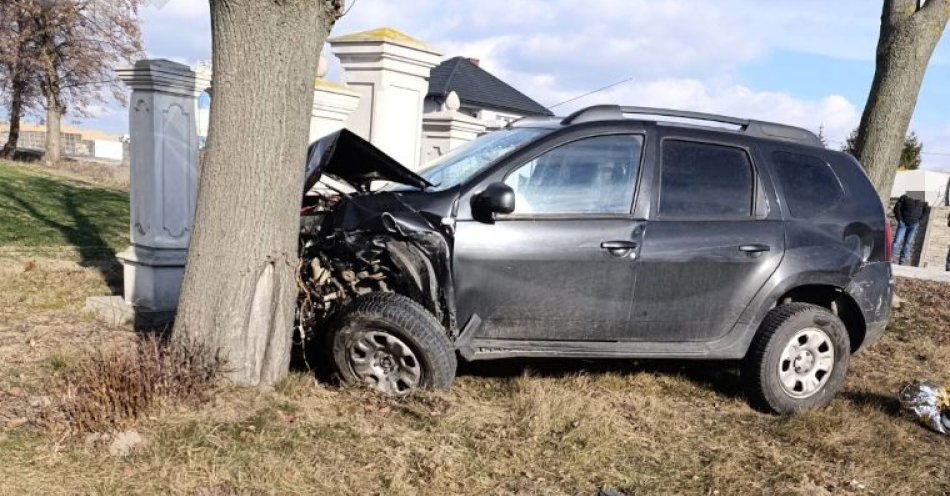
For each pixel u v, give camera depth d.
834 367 5.36
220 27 4.27
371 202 4.90
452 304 4.75
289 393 4.50
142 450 3.69
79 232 12.13
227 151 4.37
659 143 5.18
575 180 5.01
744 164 5.35
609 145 5.11
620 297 4.97
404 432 4.19
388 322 4.55
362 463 3.82
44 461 3.54
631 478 4.03
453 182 5.01
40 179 20.30
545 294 4.87
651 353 5.11
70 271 8.30
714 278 5.10
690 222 5.11
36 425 3.88
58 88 31.69
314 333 4.93
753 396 5.32
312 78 4.52
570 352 5.00
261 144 4.37
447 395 4.65
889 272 5.59
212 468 3.58
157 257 6.11
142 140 6.06
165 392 4.11
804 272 5.25
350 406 4.43
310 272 4.94
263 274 4.49
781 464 4.34
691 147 5.27
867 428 5.04
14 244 10.38
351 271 4.91
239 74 4.29
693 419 5.00
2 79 31.95
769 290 5.20
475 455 4.05
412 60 9.80
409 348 4.60
